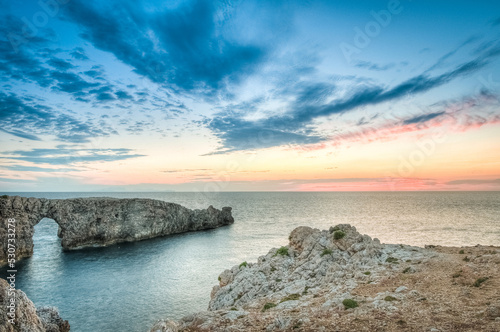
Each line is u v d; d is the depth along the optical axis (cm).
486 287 1692
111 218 10888
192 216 14012
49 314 3025
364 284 2148
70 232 9856
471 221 14438
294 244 3628
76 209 10225
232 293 2828
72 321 4509
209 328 1580
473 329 1191
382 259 2694
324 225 14212
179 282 6375
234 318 1725
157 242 11112
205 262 8069
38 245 10488
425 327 1269
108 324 4412
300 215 19138
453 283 1864
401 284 2008
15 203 8538
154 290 5872
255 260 8262
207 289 5938
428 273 2158
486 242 9394
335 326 1405
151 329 1446
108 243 10575
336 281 2420
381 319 1420
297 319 1549
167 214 12775
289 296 2231
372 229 12106
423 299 1625
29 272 7138
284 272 3005
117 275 6900
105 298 5453
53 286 6134
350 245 3077
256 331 1495
